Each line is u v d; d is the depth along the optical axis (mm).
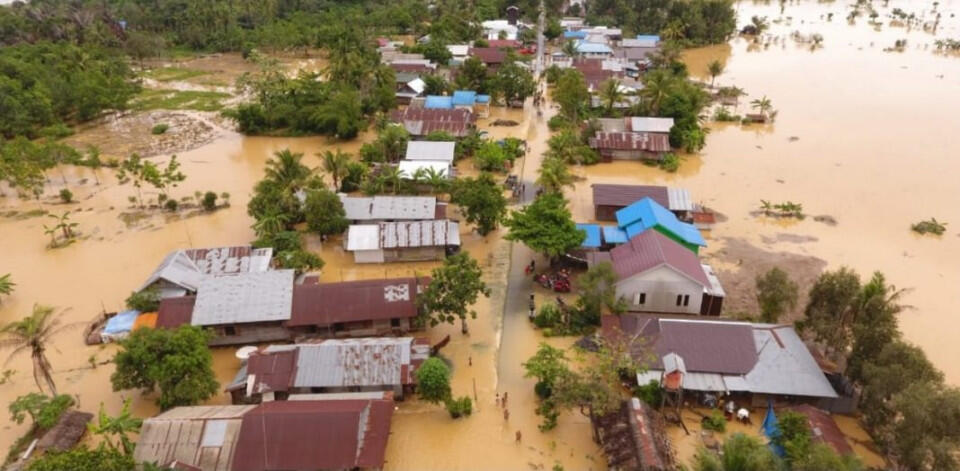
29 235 64000
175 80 127875
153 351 38156
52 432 36656
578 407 39562
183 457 33219
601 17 166375
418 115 89000
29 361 44781
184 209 69500
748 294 51812
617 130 88250
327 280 54875
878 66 129625
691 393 39812
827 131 92188
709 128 95062
